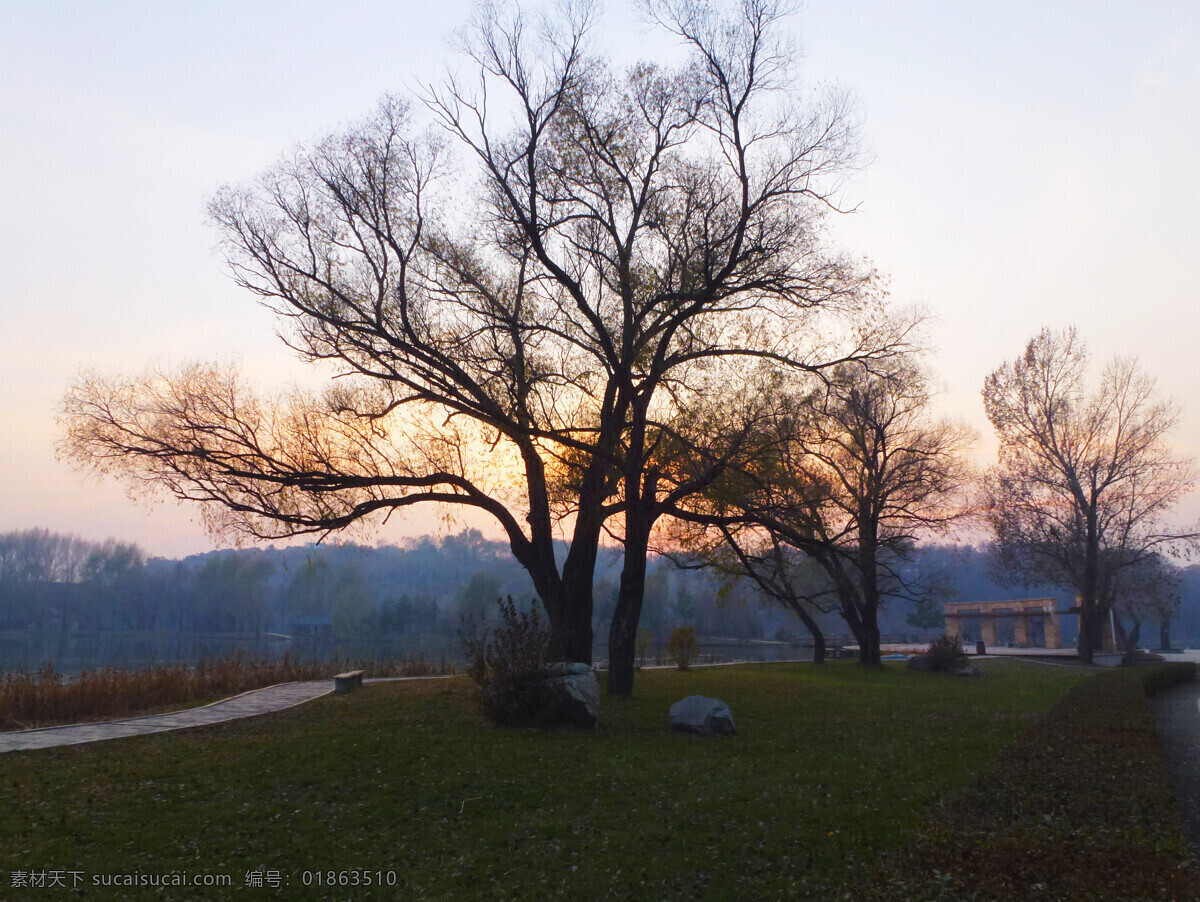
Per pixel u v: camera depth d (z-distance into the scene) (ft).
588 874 26.48
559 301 66.95
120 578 276.00
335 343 62.54
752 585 100.07
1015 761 39.52
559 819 31.17
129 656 163.84
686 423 64.80
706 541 79.05
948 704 67.77
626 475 61.93
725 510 68.74
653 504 66.03
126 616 282.77
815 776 37.78
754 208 59.93
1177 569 181.88
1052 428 146.82
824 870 26.89
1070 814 31.14
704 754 42.32
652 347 65.36
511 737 44.93
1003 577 170.50
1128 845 27.12
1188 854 26.22
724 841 29.19
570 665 51.16
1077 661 146.10
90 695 56.59
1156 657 148.56
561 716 48.93
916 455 105.81
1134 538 148.25
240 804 31.83
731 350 65.87
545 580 66.28
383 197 62.28
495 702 48.73
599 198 63.77
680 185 62.64
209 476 60.90
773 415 63.77
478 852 28.09
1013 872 24.63
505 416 61.36
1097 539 144.77
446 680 77.25
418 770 37.01
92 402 60.13
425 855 27.78
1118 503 146.92
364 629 260.42
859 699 69.31
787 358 65.41
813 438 68.13
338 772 36.42
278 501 63.00
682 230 61.72
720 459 60.90
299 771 36.40
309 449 63.46
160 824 29.37
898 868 26.02
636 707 58.39
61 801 31.45
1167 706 71.87
